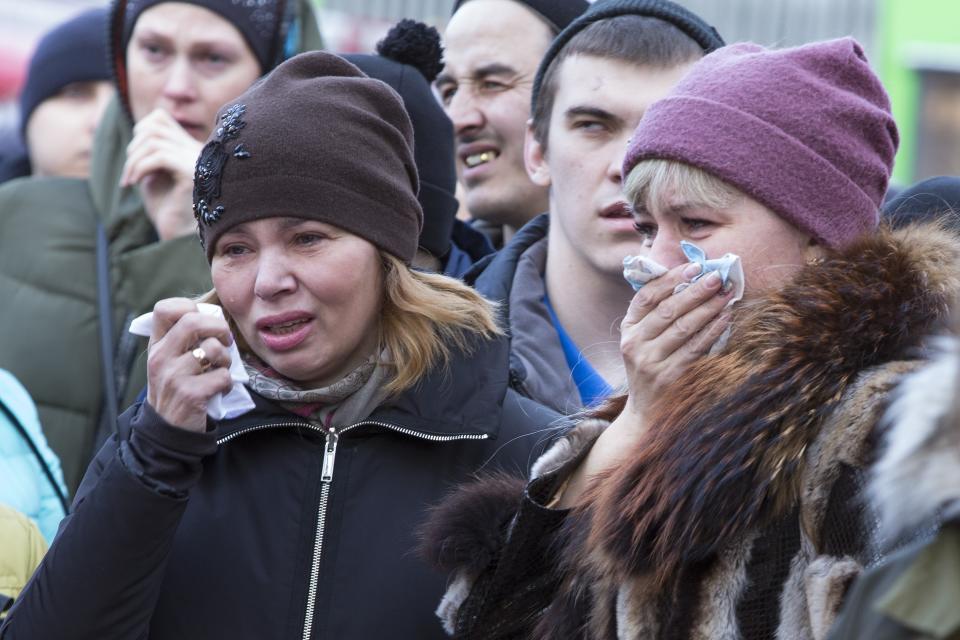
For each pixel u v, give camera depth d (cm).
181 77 672
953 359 254
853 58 394
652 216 396
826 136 380
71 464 613
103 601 400
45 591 405
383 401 449
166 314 419
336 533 433
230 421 446
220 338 417
